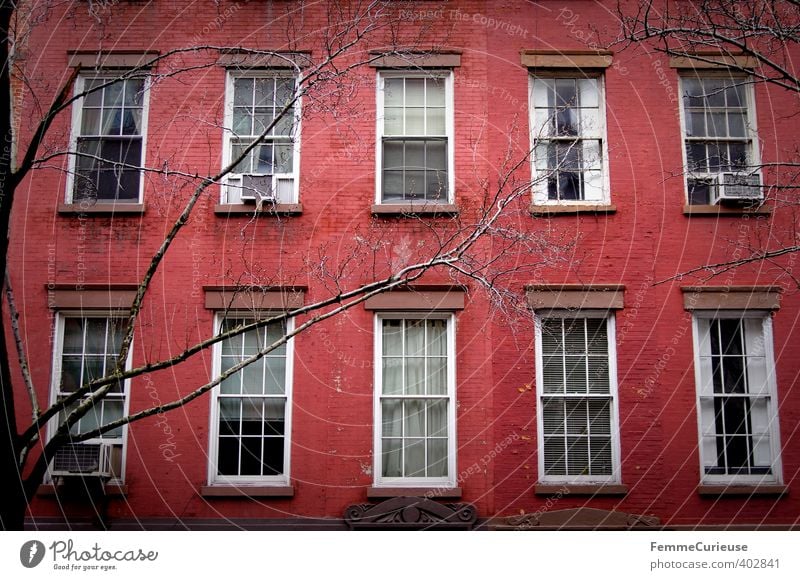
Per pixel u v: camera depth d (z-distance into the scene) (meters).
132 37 14.20
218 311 13.28
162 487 12.74
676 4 14.06
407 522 12.54
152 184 13.00
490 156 13.79
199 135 13.91
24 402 12.92
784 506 12.79
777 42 13.02
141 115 14.05
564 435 13.06
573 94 14.16
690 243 13.45
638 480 12.81
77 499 12.58
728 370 13.29
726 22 12.36
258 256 13.42
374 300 13.20
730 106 14.08
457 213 13.39
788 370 13.20
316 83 12.13
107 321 13.36
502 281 13.22
